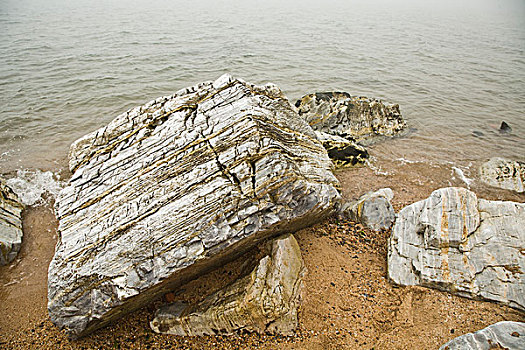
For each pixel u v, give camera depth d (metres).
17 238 10.04
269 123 9.27
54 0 50.72
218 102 9.71
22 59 23.88
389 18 49.78
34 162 13.35
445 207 8.66
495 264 7.69
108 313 7.19
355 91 21.11
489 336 6.16
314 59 26.81
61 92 18.97
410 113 18.66
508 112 19.25
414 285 7.98
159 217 7.89
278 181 8.07
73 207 8.73
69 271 7.52
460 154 14.82
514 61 29.55
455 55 30.67
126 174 8.90
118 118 10.10
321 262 8.79
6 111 16.70
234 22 39.09
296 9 52.03
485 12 63.69
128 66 23.20
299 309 7.65
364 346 6.98
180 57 25.48
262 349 7.06
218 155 8.51
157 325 7.64
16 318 8.16
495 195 12.23
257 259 8.36
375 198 10.46
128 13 42.41
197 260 7.40
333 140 13.62
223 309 7.29
